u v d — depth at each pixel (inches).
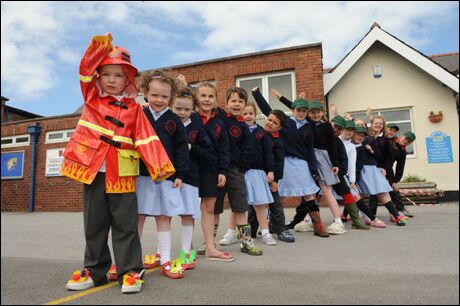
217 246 152.8
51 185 409.7
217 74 379.9
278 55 364.5
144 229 218.2
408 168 397.4
